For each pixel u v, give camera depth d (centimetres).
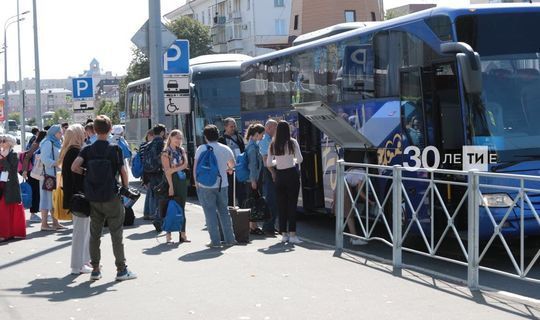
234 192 1389
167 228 1224
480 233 985
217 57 2391
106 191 916
